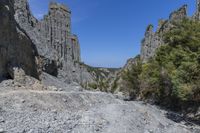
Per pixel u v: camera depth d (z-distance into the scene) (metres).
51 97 41.47
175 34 58.25
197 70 43.06
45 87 53.81
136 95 89.69
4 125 24.28
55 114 32.62
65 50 171.75
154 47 159.88
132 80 90.31
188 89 42.53
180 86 43.53
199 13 108.62
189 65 43.25
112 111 39.88
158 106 69.94
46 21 162.00
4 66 50.06
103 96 57.53
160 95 71.94
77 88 82.25
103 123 31.88
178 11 145.12
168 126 39.78
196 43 49.72
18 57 57.41
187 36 54.12
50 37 160.25
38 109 34.41
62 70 126.56
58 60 123.44
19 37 59.66
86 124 29.86
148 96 80.50
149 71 71.25
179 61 50.81
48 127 26.11
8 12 53.72
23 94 38.16
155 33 164.75
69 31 181.38
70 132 26.34
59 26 170.75
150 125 37.31
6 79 48.22
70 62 172.62
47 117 29.94
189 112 59.62
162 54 65.69
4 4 53.62
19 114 29.19
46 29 158.88
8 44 52.72
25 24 105.06
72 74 165.00
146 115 41.81
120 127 32.03
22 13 104.06
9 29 53.97
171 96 65.56
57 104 39.66
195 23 56.78
